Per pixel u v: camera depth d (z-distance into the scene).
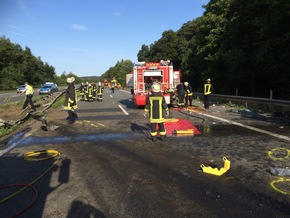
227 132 9.56
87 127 11.23
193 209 4.21
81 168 6.19
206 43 29.69
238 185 5.05
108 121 12.67
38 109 17.64
